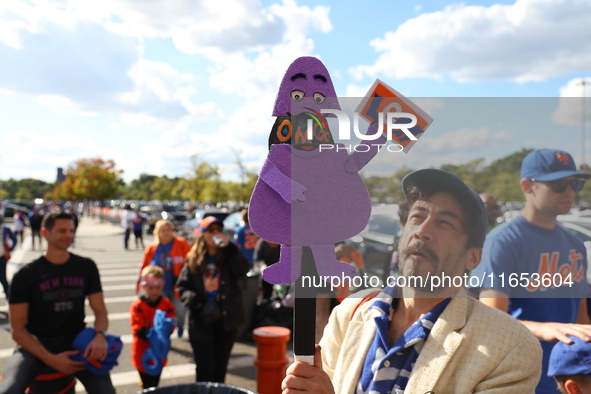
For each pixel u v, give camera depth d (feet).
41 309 9.75
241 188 128.36
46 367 9.71
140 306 13.66
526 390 3.66
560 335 5.50
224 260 12.37
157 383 13.20
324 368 4.84
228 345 12.42
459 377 3.80
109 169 198.49
